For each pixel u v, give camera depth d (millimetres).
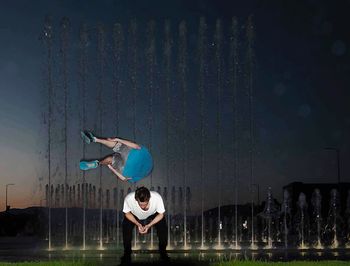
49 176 29750
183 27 32281
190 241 34656
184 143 32031
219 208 30984
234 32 32625
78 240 36438
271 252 22891
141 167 10320
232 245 30625
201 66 32375
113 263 14078
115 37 31484
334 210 45375
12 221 59312
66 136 30078
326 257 19781
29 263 13242
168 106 32000
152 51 31906
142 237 33562
